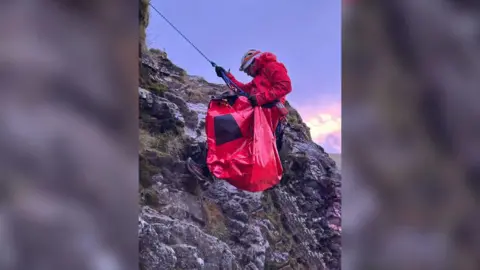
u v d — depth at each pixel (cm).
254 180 287
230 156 291
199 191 331
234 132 293
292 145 440
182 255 278
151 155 315
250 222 345
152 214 289
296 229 388
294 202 408
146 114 335
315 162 443
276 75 301
